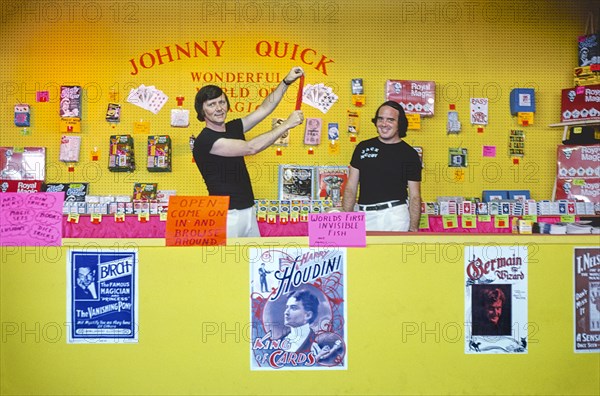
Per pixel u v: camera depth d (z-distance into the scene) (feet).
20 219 7.89
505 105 18.35
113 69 18.08
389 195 15.14
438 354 7.88
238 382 7.82
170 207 7.91
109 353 7.83
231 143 14.01
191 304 7.85
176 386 7.81
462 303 7.89
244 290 7.85
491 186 18.26
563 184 17.40
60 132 18.11
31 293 7.84
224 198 7.97
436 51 18.25
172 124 17.84
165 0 18.06
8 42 18.19
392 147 15.26
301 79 15.34
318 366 7.83
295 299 7.85
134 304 7.84
